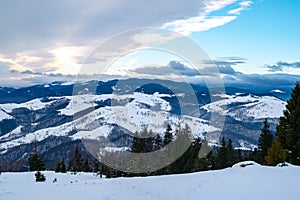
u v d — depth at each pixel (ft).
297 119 96.58
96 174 127.44
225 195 43.27
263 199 40.04
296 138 96.63
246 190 45.06
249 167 60.70
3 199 48.88
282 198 39.99
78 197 46.83
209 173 60.70
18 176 103.91
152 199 43.57
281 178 51.57
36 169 178.81
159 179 57.21
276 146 88.38
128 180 58.34
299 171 56.90
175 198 43.24
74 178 105.81
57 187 57.31
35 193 52.21
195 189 47.73
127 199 44.42
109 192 49.24
